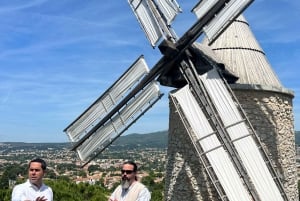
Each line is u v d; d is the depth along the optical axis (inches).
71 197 1060.5
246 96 429.1
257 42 487.8
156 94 422.3
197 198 431.8
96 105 461.7
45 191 277.4
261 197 370.9
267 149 428.5
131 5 450.6
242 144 381.7
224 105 394.0
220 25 381.4
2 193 967.0
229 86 400.8
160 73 423.5
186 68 409.4
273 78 461.1
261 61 466.3
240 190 373.4
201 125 394.0
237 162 378.9
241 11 371.2
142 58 435.2
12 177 3555.6
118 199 308.0
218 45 472.4
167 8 410.9
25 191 271.7
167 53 403.2
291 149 463.2
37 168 273.6
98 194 1170.0
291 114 472.1
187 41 398.6
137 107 435.2
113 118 451.8
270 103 438.9
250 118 426.0
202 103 398.3
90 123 463.5
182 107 401.4
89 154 463.5
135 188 306.3
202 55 424.8
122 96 444.1
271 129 435.2
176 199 450.0
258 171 375.2
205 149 384.2
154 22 422.3
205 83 400.5
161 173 4030.5
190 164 440.1
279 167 436.8
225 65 443.2
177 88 449.4
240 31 477.4
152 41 421.4
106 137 453.4
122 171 310.5
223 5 381.1
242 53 462.3
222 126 388.5
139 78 434.9
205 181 427.5
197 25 392.5
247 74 448.1
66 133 478.3
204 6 394.0
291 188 452.8
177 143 456.4
